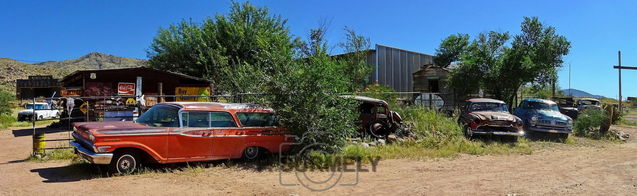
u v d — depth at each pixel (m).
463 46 31.67
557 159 10.34
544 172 8.43
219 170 7.96
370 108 12.33
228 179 7.21
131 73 17.95
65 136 13.84
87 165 8.08
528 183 7.29
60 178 7.14
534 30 19.56
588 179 7.74
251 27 25.86
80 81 19.89
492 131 13.16
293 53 10.16
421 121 13.66
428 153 10.41
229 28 25.72
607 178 7.86
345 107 9.69
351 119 9.88
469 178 7.68
